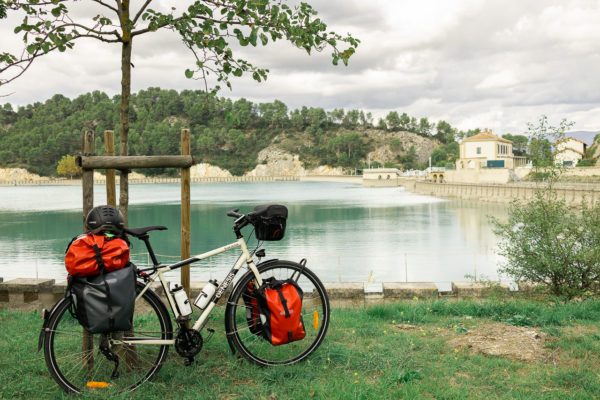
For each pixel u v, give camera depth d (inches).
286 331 153.9
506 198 2989.7
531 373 154.1
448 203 3230.8
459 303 262.2
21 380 150.9
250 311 161.0
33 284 325.1
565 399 133.9
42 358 168.7
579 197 2057.1
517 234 344.5
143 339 148.0
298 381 148.6
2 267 1192.8
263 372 153.9
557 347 176.2
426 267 1135.0
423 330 208.2
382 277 1029.8
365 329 205.6
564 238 330.6
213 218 2615.7
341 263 1205.7
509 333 192.2
